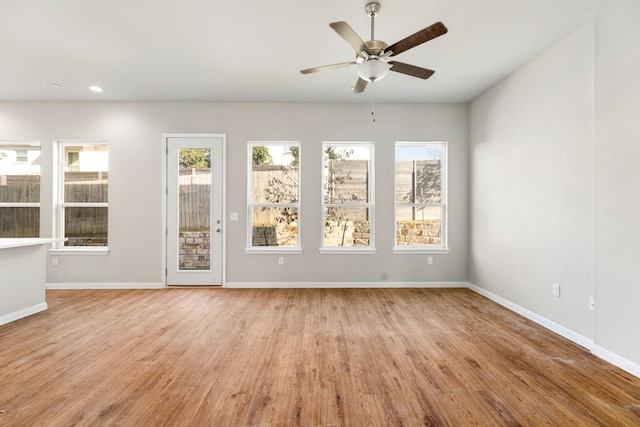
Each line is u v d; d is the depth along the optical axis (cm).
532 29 279
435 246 486
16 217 480
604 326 246
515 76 363
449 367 233
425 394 199
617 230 235
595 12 251
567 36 288
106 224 480
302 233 475
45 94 438
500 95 393
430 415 179
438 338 286
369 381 213
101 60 339
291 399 193
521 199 354
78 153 481
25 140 465
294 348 264
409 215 488
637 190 221
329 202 487
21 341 277
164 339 282
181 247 474
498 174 398
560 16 259
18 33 287
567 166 289
